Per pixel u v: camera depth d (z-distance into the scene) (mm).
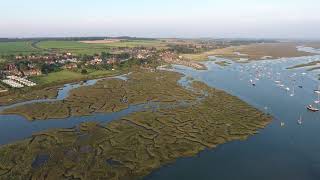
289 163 93812
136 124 122500
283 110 145875
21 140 107312
